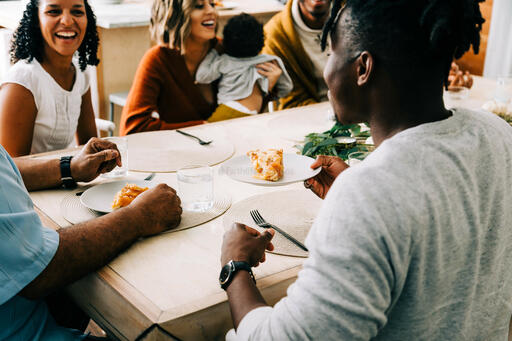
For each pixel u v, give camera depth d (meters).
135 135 1.79
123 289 0.96
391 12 0.67
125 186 1.29
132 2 3.62
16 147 1.83
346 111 0.78
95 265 1.03
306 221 1.22
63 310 1.43
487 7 3.82
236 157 1.46
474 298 0.72
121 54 3.20
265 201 1.32
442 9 0.64
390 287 0.64
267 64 2.50
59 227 1.18
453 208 0.67
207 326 0.92
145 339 0.90
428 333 0.69
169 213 1.17
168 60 2.37
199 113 2.52
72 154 1.62
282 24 2.67
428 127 0.70
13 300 1.05
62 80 1.95
